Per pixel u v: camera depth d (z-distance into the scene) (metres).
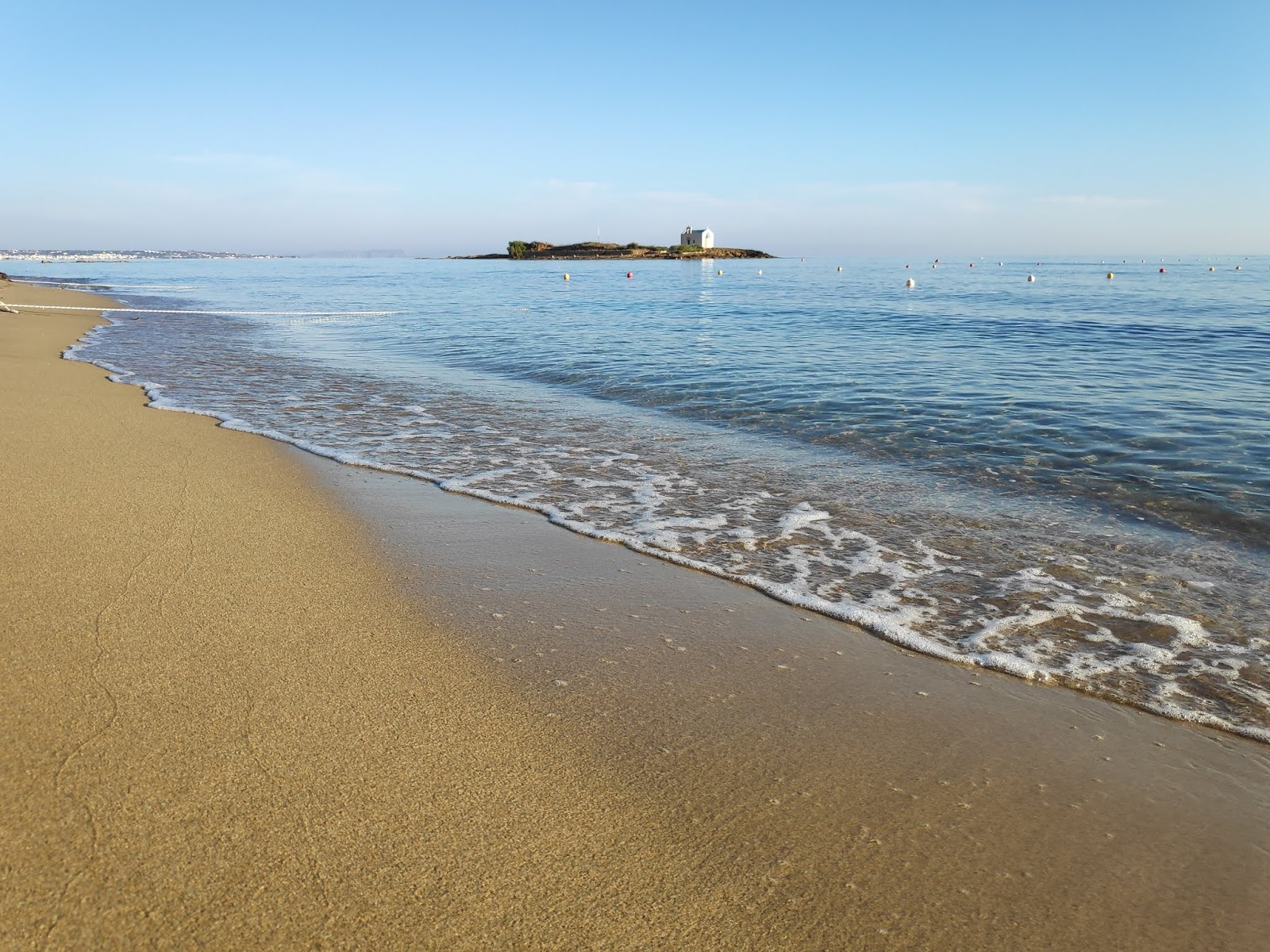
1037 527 6.42
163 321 25.92
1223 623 4.75
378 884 2.48
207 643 4.09
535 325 25.05
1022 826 2.95
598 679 3.96
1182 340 18.78
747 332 22.45
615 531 6.32
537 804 2.94
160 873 2.46
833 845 2.79
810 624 4.71
